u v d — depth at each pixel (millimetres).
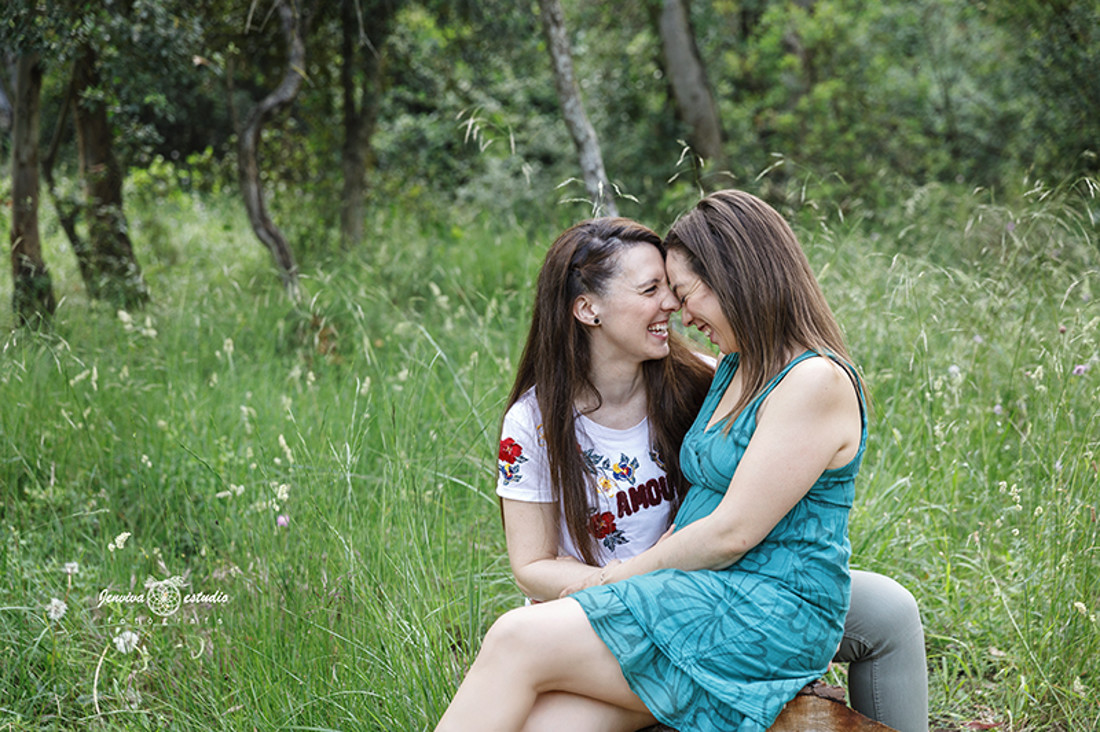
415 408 3984
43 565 3371
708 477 2205
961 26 11156
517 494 2410
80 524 3746
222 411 4457
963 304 4262
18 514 3746
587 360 2410
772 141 10258
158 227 9078
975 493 3602
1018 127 10188
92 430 4113
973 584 3244
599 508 2408
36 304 5707
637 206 9914
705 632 2084
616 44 11211
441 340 5168
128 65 6184
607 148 10930
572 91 5992
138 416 4312
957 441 3588
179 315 5848
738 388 2238
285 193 9227
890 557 3273
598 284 2301
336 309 6047
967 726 2766
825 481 2123
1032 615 2854
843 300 4523
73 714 2797
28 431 4125
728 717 2074
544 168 11969
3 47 5785
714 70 11102
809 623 2111
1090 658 2701
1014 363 3834
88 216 7223
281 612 2852
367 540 3000
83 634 2984
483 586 3188
